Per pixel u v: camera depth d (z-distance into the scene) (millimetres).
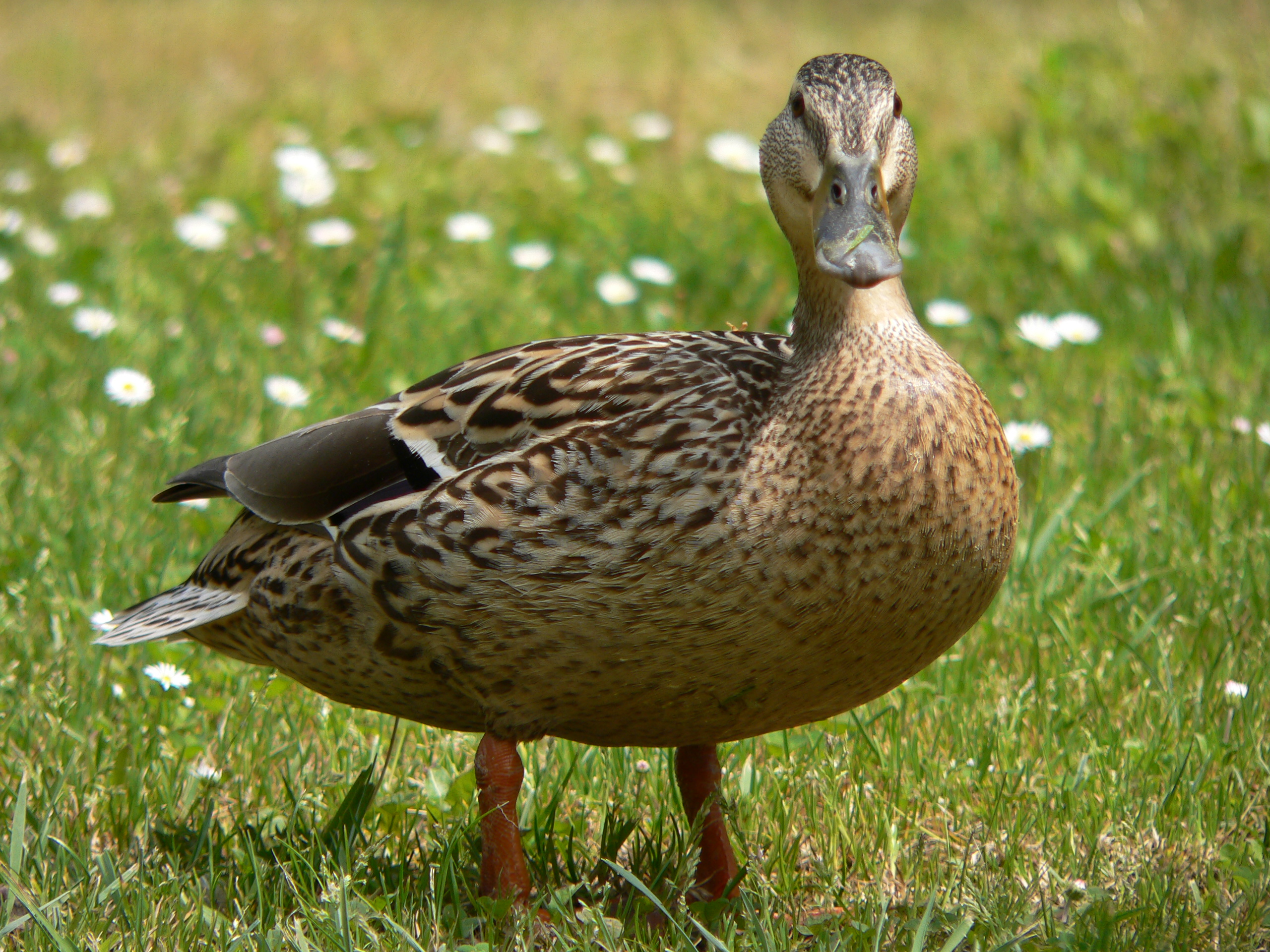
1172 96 17641
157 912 6074
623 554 5590
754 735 6277
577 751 7395
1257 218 14750
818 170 5969
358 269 14031
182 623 6398
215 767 7473
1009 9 26453
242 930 5812
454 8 29703
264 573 6344
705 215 16453
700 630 5625
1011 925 5988
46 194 17078
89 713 7691
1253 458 10242
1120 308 13117
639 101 22188
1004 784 7004
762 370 5938
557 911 5996
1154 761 7234
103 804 7070
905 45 23875
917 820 7121
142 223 16047
